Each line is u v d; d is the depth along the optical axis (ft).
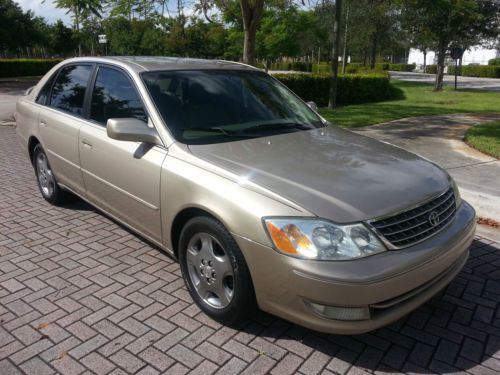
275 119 13.65
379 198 9.51
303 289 8.72
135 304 11.52
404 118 42.68
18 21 123.24
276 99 14.65
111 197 13.78
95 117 14.49
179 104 12.63
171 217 11.31
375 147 12.60
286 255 8.83
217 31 72.69
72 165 15.51
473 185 20.79
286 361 9.48
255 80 14.99
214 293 10.70
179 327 10.59
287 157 11.10
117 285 12.42
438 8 38.22
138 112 12.76
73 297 11.83
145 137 11.78
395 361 9.52
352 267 8.56
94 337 10.23
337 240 8.69
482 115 44.83
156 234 12.25
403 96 71.67
